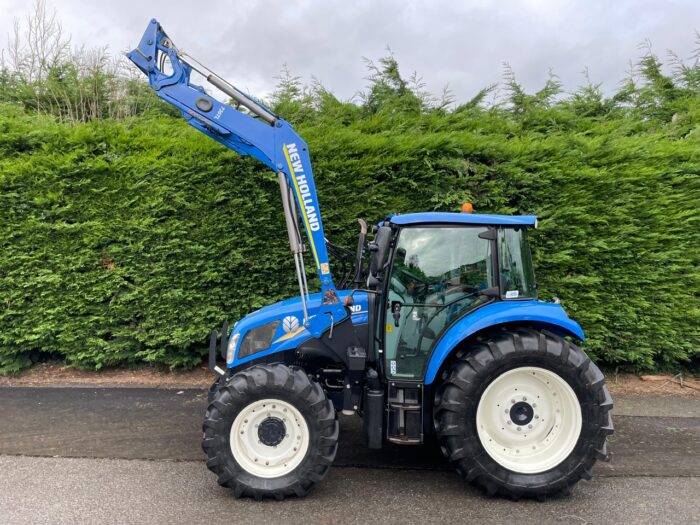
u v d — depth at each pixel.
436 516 3.22
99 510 3.25
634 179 5.75
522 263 3.79
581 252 5.85
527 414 3.56
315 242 3.79
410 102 7.25
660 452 4.19
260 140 3.90
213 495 3.46
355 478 3.72
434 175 5.79
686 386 5.91
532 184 5.80
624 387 5.89
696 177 5.88
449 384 3.46
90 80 8.39
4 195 5.62
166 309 5.89
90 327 5.94
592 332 5.92
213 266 5.82
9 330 5.90
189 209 5.75
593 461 3.42
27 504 3.31
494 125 6.60
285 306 4.06
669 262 5.95
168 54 4.10
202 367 6.31
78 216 5.76
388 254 3.69
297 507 3.32
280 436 3.46
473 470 3.41
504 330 3.64
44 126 5.90
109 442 4.29
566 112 6.88
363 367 3.63
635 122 7.07
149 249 5.80
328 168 5.71
